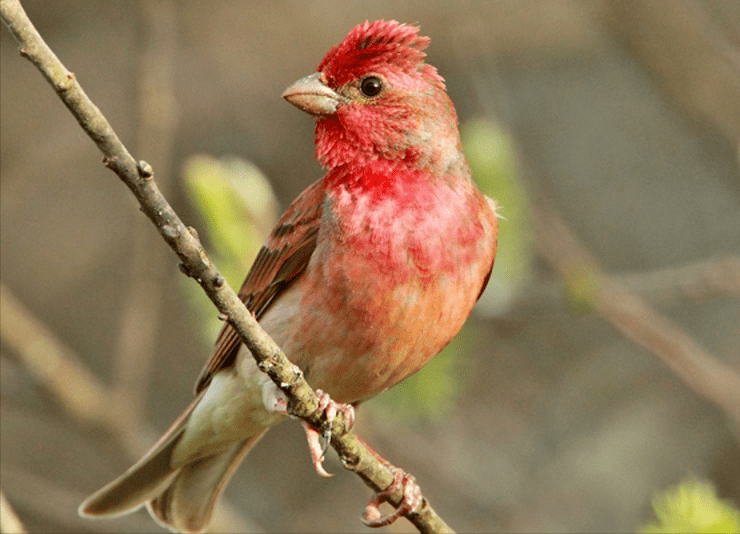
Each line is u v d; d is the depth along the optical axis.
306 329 7.24
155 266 11.73
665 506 6.13
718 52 12.27
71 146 14.14
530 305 10.18
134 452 11.45
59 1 14.20
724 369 10.58
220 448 8.28
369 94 7.43
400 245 7.06
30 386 11.99
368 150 7.38
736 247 13.57
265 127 13.91
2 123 14.06
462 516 12.57
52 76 4.89
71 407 11.45
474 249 7.29
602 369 13.43
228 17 14.09
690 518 5.99
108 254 14.08
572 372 13.43
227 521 11.17
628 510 12.54
